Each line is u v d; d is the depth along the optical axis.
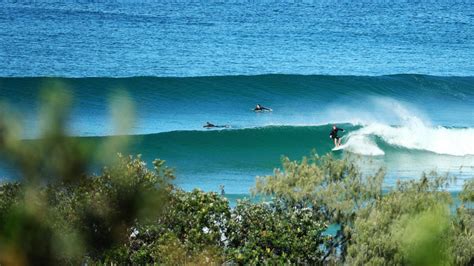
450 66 91.62
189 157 51.94
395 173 47.66
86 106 62.38
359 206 26.30
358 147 51.78
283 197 26.00
